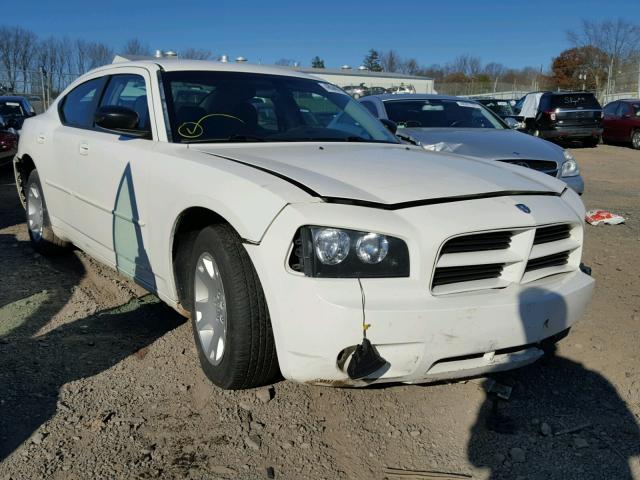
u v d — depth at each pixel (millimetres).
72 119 4867
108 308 4309
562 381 3438
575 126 18641
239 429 2883
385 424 2971
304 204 2646
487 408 3143
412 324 2578
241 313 2818
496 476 2627
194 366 3445
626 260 5754
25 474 2531
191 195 3092
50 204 5043
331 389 3250
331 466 2656
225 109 3936
